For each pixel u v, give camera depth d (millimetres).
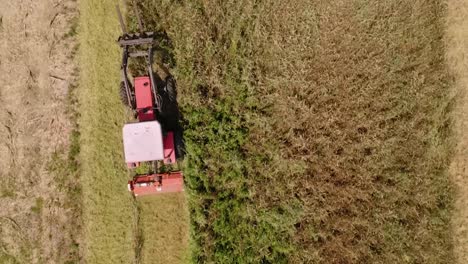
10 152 11656
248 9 11422
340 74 11156
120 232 11305
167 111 11422
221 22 11484
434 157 10906
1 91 11844
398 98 10977
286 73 11148
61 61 11805
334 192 10836
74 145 11578
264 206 10852
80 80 11734
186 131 11188
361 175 10812
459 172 10969
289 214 10797
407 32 11250
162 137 10188
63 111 11680
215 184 11125
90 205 11391
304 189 10891
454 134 11055
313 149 11000
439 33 11320
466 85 11195
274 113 11172
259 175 11047
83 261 11312
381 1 11328
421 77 10977
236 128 11141
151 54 10523
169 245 11281
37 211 11500
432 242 10617
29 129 11688
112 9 11805
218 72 11266
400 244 10547
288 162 10906
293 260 10789
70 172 11508
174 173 10969
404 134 10930
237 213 10984
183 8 11516
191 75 11234
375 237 10695
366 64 11109
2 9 11992
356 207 10750
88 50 11758
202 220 10922
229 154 11000
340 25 11328
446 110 11086
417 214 10602
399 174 10727
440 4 11359
